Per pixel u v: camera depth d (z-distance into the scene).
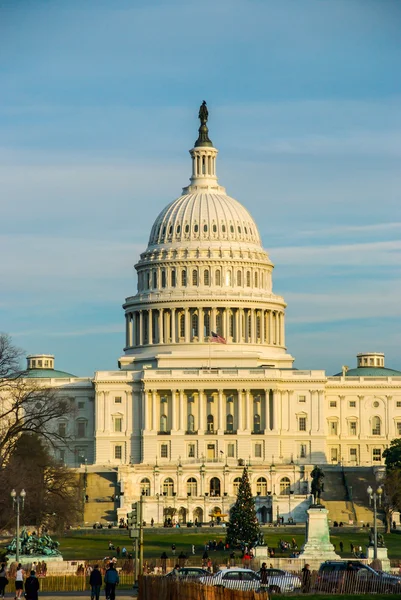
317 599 177.25
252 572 194.50
